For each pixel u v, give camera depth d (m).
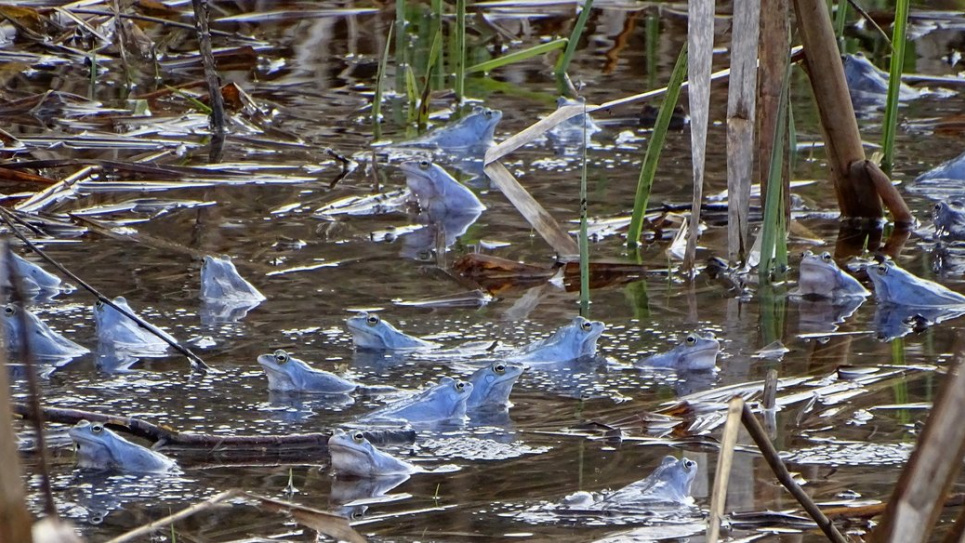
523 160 14.27
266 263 10.59
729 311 9.59
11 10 18.55
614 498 6.25
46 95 15.59
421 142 14.88
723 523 5.97
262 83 17.47
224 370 8.15
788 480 4.50
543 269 10.55
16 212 11.59
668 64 18.64
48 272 10.06
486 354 8.55
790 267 10.82
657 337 8.95
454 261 10.80
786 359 8.49
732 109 10.31
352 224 11.89
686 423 7.31
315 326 9.05
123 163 13.10
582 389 7.95
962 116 15.54
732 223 10.58
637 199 11.25
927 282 9.90
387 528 5.93
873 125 15.55
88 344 8.58
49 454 6.82
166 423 7.23
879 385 7.93
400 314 9.38
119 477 6.53
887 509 3.86
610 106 11.19
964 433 3.77
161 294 9.68
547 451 6.94
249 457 6.86
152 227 11.55
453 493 6.36
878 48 19.72
